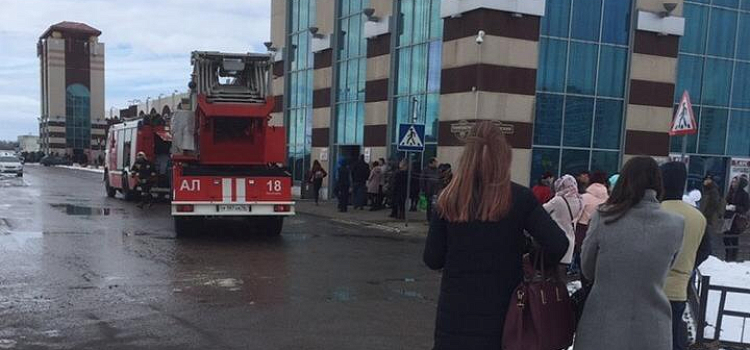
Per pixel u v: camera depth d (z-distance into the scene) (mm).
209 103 12805
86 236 12312
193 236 12828
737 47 21969
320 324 6449
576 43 18969
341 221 16891
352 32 24422
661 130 20469
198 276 8742
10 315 6469
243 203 12711
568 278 8320
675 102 20844
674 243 2928
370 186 19391
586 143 19375
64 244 11172
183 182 12422
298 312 6918
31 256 9875
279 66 30359
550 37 18562
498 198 2791
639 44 19875
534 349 2805
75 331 5965
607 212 3047
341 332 6176
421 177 19328
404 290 8203
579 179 11570
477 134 2895
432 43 19734
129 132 21469
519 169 18094
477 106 17391
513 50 17719
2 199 21188
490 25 17375
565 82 18875
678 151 21016
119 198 23359
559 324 2900
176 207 12344
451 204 2859
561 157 18984
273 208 12883
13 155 44375
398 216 17266
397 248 12047
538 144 18578
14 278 8227
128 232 13133
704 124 21609
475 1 17234
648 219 2955
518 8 17469
